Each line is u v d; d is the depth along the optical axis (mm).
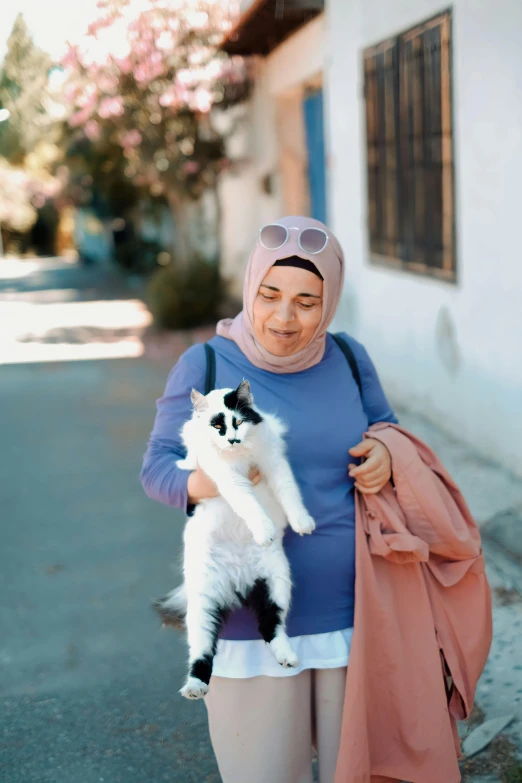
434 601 2375
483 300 5691
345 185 8594
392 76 7066
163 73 10664
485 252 5602
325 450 2391
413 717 2295
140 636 4152
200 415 2254
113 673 3834
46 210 35781
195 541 2301
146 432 8031
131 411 8891
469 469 5598
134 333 14055
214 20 10344
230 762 2314
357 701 2207
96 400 9469
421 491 2367
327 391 2441
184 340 12953
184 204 13797
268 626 2236
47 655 4012
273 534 2172
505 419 5500
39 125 11930
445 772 2252
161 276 14141
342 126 8484
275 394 2408
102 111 10953
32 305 19516
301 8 8492
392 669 2311
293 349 2383
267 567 2275
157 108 11266
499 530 4715
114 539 5426
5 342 13883
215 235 15766
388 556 2326
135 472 6816
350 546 2365
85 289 22922
